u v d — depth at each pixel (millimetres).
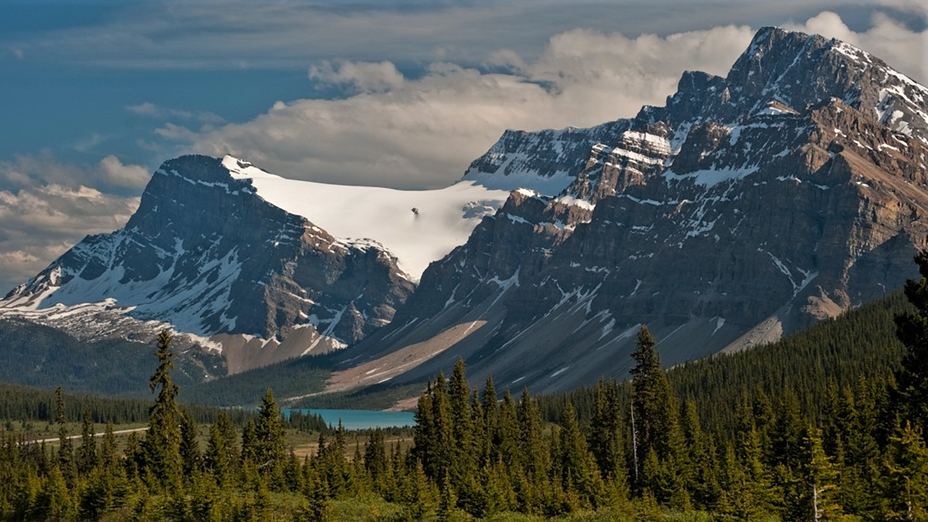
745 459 183000
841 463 159250
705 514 157625
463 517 163250
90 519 183250
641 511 159875
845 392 195500
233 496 176625
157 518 173250
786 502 122688
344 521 165375
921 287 109188
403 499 190000
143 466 198625
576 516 166500
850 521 133125
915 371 109000
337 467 194375
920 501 101938
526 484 181000
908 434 104125
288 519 166625
